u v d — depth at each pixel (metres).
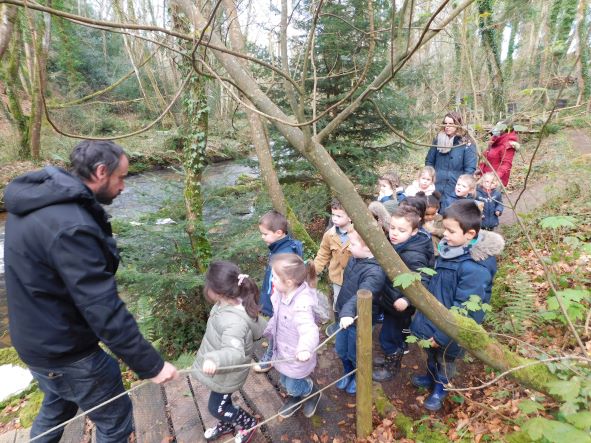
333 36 4.86
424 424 2.35
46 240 1.28
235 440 2.21
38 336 1.42
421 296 1.87
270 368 2.83
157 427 2.40
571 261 3.60
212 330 2.06
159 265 3.71
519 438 2.04
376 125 5.92
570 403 1.21
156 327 3.69
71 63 15.77
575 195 5.19
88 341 1.53
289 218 4.50
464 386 2.71
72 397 1.61
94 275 1.32
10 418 3.03
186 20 3.29
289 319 2.15
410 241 2.63
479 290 2.22
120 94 16.83
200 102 3.74
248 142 10.66
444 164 4.61
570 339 2.66
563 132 7.17
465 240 2.25
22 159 11.88
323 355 3.19
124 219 3.99
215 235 4.11
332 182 1.73
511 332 3.01
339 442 2.27
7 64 11.76
